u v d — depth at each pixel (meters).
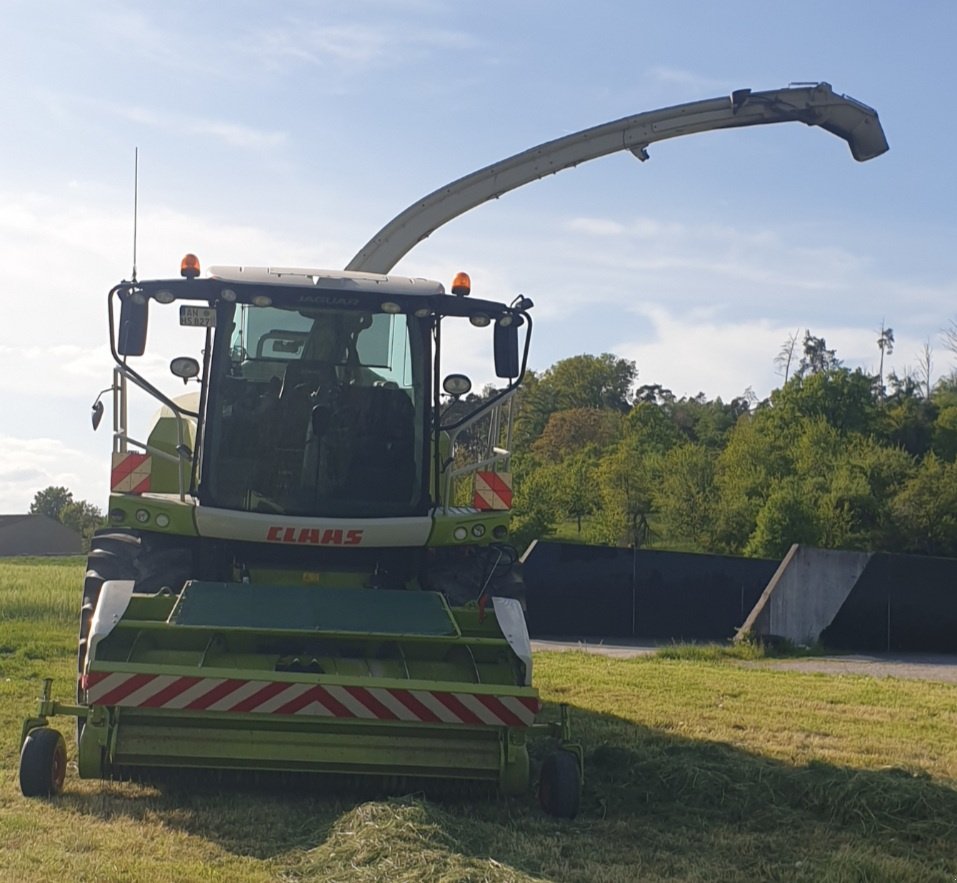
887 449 62.47
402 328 8.12
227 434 7.92
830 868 5.73
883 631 21.39
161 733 6.51
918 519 56.81
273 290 7.86
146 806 6.49
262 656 6.98
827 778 7.46
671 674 14.55
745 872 5.80
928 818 6.88
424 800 6.41
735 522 58.31
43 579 24.02
